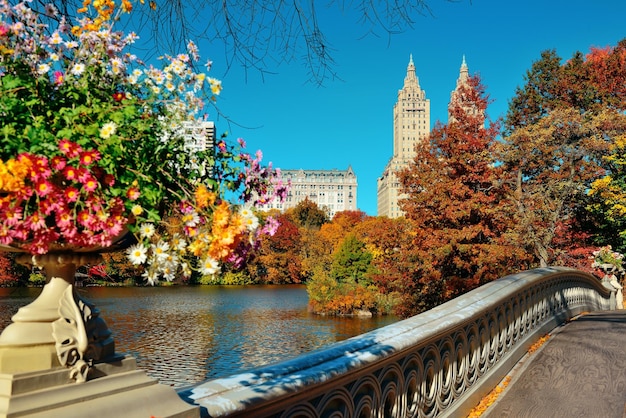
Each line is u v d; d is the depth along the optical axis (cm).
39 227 118
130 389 138
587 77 3312
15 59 147
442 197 1842
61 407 121
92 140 128
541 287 833
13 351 123
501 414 425
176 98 170
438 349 364
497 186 1911
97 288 5266
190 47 194
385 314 3872
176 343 2588
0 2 166
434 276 1856
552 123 2098
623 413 427
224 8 312
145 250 132
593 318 1035
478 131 1905
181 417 141
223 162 170
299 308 4225
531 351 677
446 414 372
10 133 121
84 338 128
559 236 2211
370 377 263
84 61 162
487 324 502
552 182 2080
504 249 1766
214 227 138
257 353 2403
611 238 2747
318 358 226
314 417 213
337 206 19925
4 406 114
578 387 502
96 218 124
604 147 2123
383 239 2011
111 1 172
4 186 112
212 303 4506
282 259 7119
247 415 173
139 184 134
